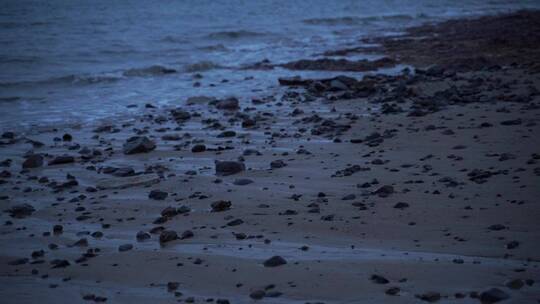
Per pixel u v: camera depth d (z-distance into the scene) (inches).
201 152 528.1
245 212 361.1
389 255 280.4
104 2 2450.8
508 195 344.2
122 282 276.7
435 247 284.5
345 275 261.9
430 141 494.9
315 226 327.0
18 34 1535.4
